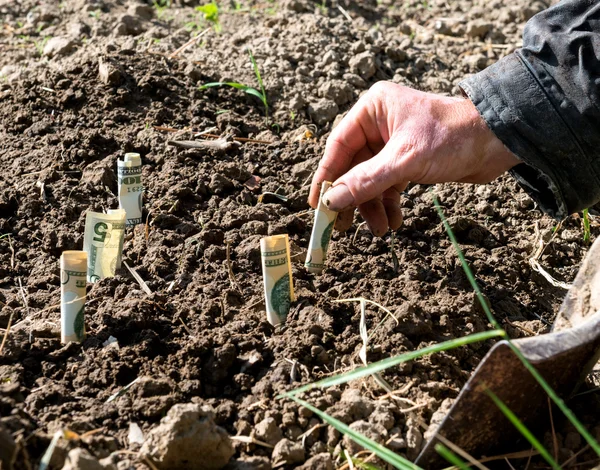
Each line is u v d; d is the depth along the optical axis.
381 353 0.90
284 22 1.40
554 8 0.93
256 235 1.03
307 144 1.17
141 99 1.20
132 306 0.93
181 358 0.89
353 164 1.03
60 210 1.06
